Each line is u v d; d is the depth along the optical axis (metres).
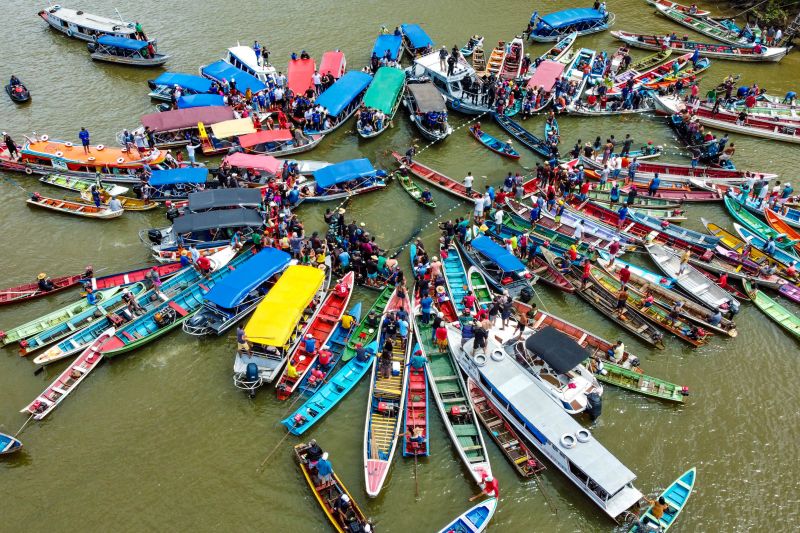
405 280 51.00
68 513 36.69
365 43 84.75
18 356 44.88
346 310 48.38
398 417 40.19
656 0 96.56
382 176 61.12
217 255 52.06
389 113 67.62
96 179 60.34
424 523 36.34
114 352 44.28
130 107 72.12
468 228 55.88
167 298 48.66
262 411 41.81
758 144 68.94
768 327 48.69
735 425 41.62
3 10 91.44
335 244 52.00
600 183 61.06
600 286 49.84
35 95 73.75
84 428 40.84
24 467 38.81
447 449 39.69
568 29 86.81
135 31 80.25
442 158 65.81
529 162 65.38
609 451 39.94
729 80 72.69
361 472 38.59
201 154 65.12
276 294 45.16
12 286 50.66
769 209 57.69
